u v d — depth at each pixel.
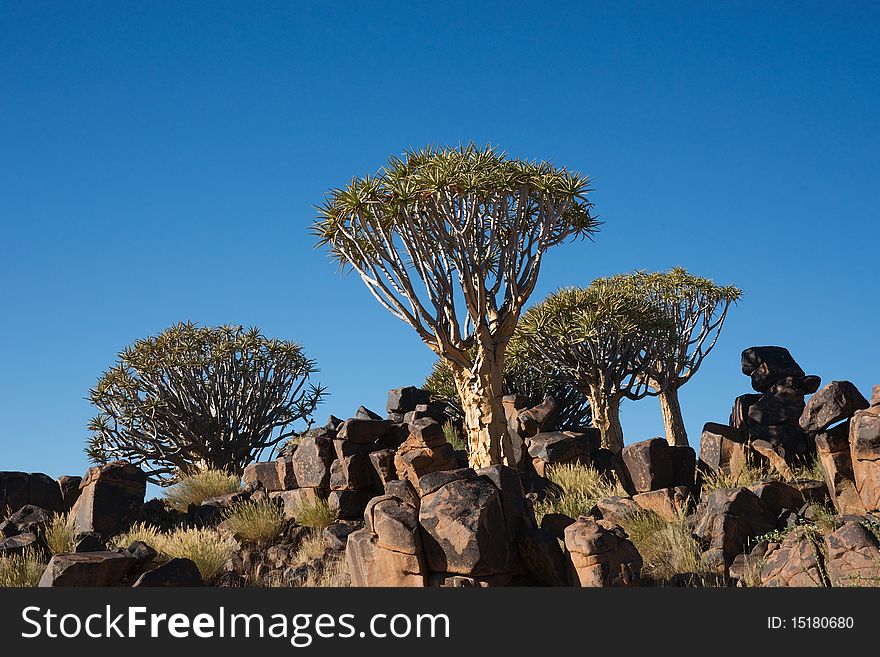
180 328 22.89
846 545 7.82
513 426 14.74
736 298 23.48
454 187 14.91
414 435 11.28
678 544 9.27
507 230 15.79
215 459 21.73
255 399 22.31
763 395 16.03
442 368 23.33
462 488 8.49
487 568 8.12
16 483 14.05
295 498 12.95
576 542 8.11
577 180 16.16
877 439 9.39
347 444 12.68
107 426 21.38
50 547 10.92
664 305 23.41
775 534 8.88
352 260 15.46
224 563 11.03
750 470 11.91
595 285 23.53
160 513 13.61
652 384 22.91
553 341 21.78
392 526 8.35
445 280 14.88
